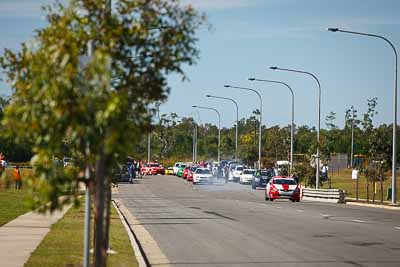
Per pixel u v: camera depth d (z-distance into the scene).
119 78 16.67
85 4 16.64
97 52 14.08
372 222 56.47
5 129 15.40
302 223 55.28
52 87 14.33
